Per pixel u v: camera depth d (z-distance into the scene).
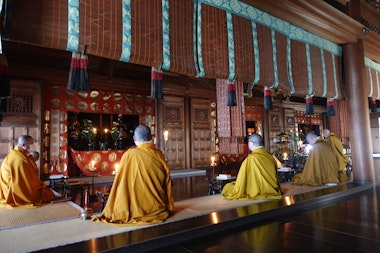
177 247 2.74
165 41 3.62
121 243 2.58
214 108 12.42
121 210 3.14
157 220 3.12
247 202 4.17
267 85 4.82
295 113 15.88
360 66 6.27
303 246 2.69
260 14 4.79
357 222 3.41
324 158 5.70
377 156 17.81
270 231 3.17
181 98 11.49
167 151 10.93
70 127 9.74
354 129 6.19
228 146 7.75
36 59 8.17
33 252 2.40
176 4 3.80
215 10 4.22
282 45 5.11
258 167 4.37
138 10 3.43
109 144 10.45
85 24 3.02
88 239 2.68
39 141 7.98
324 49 6.02
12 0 2.61
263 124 14.27
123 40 3.27
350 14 6.19
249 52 4.55
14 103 7.69
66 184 5.61
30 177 4.48
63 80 8.64
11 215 3.78
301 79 5.40
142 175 3.21
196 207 3.91
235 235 3.06
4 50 7.65
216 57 4.15
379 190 5.54
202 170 10.80
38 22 2.74
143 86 10.35
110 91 9.85
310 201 4.30
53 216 3.70
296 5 4.88
